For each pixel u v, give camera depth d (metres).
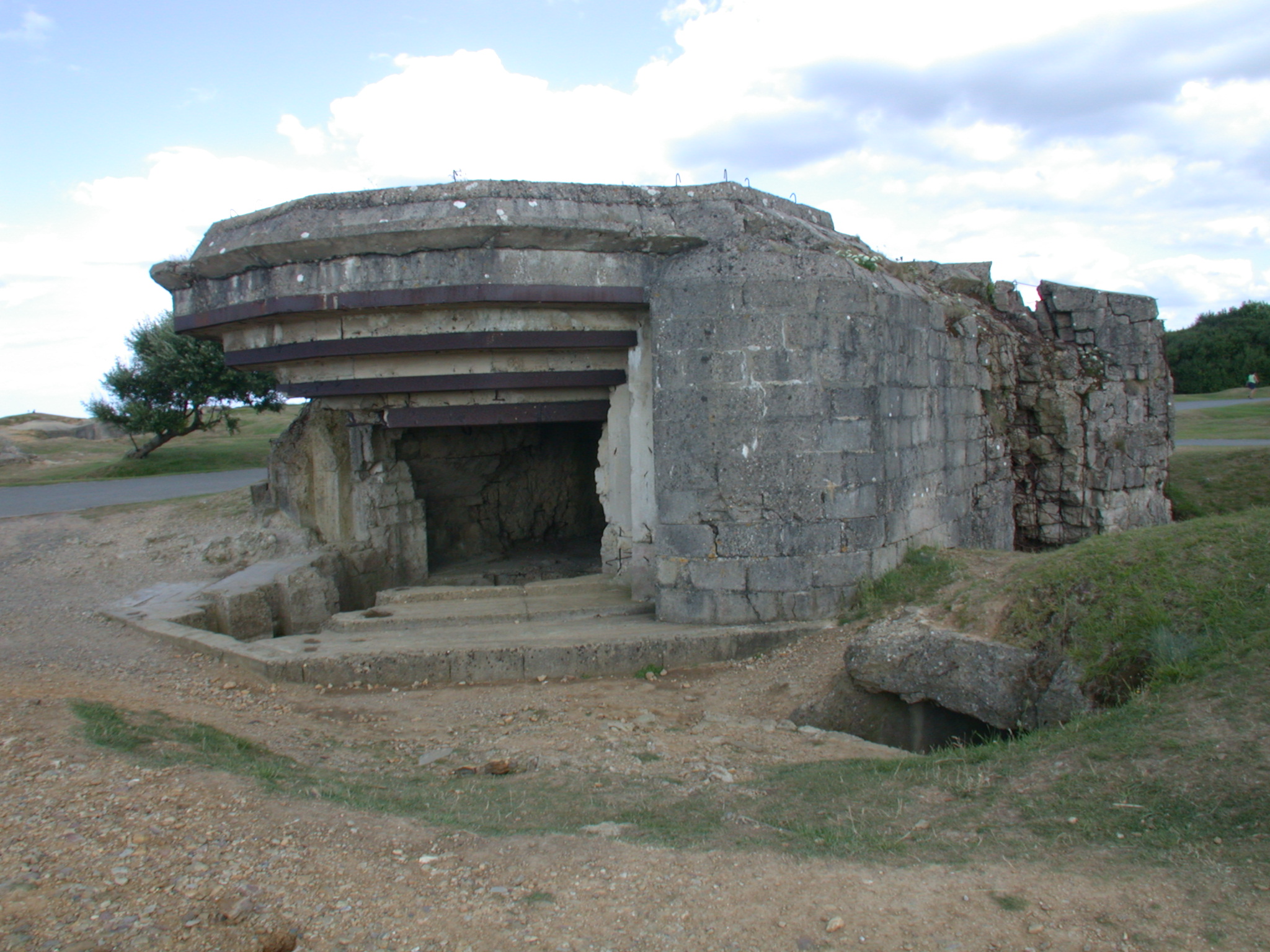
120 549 13.28
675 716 7.15
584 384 10.13
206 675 8.03
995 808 4.38
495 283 8.83
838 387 8.88
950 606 6.98
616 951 3.27
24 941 3.03
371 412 10.99
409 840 4.23
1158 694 5.00
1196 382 50.28
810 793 5.02
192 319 9.87
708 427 8.84
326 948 3.20
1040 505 15.12
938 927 3.34
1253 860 3.46
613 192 9.34
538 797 5.12
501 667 8.40
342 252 8.91
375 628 9.64
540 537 16.09
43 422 48.06
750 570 8.85
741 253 8.94
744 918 3.48
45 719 5.51
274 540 12.53
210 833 4.08
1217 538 6.20
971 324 12.45
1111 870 3.59
